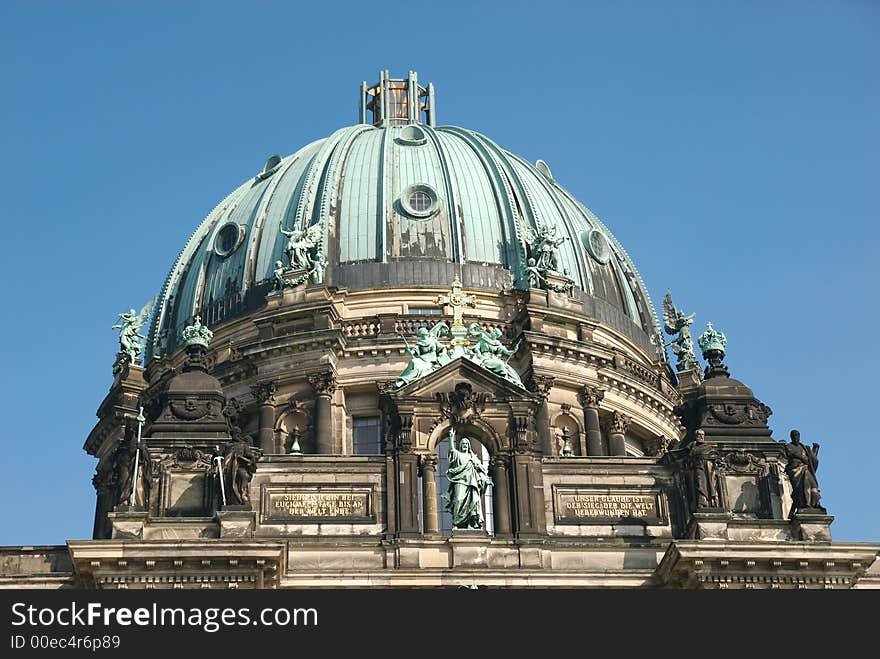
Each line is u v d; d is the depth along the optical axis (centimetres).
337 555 7112
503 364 7750
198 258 10300
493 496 7369
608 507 7406
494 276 9606
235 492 7056
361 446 9019
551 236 9738
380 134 10625
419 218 9788
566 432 9144
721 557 6875
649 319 10444
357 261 9619
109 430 9712
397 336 9125
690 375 10356
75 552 6656
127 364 9894
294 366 9088
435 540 7162
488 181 10169
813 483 7294
